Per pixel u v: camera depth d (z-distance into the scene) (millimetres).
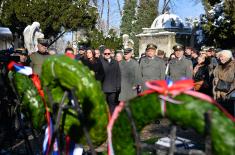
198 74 9750
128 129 4234
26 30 16266
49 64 4883
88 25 27328
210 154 3713
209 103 3818
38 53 8805
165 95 3936
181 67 9797
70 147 5309
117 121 4324
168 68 10078
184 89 3910
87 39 25344
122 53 10445
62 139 5172
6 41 9422
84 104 4789
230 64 8195
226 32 17438
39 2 25172
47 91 4961
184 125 3898
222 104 8125
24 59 8805
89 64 9258
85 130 4590
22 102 5832
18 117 5996
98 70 9305
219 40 18016
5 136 6652
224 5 16766
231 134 3654
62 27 27359
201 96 3857
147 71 9945
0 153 6559
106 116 4852
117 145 4344
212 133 3693
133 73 9930
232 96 7906
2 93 6477
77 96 4801
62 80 4832
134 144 4262
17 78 5828
